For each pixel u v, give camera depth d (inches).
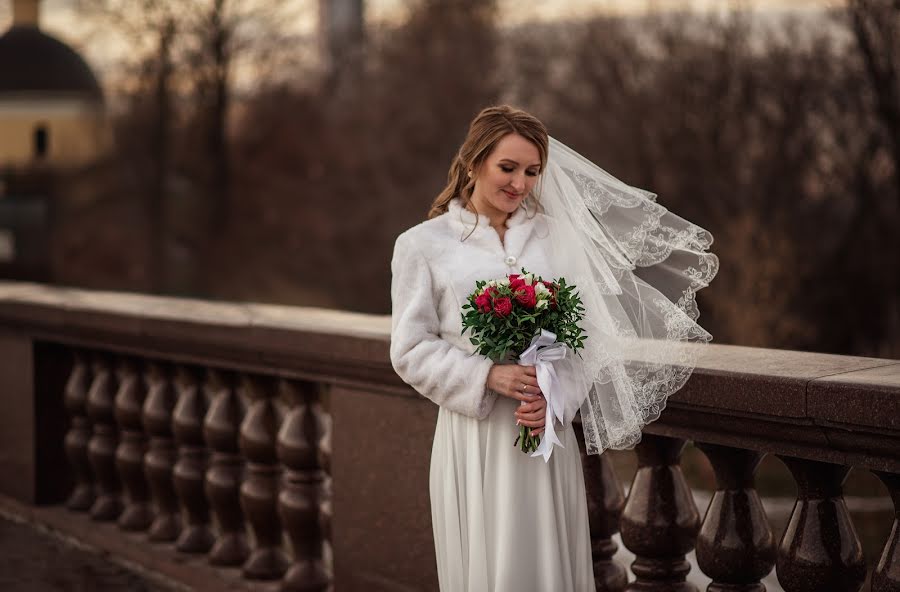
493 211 118.3
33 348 232.5
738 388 107.8
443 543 120.8
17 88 1094.4
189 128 1368.1
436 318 116.4
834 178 948.6
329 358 157.0
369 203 1414.9
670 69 1091.3
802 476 110.6
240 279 1453.0
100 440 220.8
